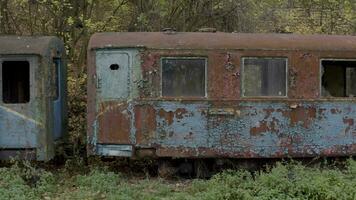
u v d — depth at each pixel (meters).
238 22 16.88
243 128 10.43
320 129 10.65
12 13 15.14
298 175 9.44
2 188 9.05
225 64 10.45
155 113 10.34
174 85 10.42
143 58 10.36
